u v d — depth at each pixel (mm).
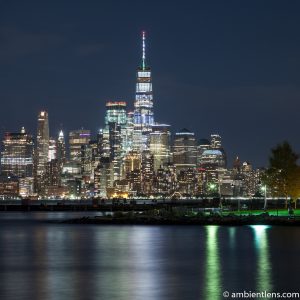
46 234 187500
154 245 145000
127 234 180875
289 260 113500
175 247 139250
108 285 89125
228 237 161250
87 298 79562
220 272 99688
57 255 127562
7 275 99125
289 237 158250
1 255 128375
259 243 143875
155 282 91188
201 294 81750
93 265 110312
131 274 99188
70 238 169625
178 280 92625
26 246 147750
